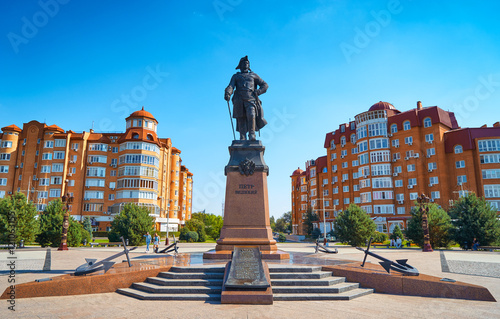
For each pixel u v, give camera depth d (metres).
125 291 8.43
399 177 51.81
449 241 31.06
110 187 56.59
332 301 7.68
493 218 29.33
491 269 14.32
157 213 55.69
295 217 91.94
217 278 8.79
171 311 6.69
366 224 34.19
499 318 6.30
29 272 12.10
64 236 25.19
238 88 13.37
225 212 11.82
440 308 7.05
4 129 57.22
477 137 45.84
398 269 9.01
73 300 7.70
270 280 8.48
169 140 65.19
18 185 56.09
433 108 49.47
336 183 63.25
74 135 57.06
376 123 54.62
